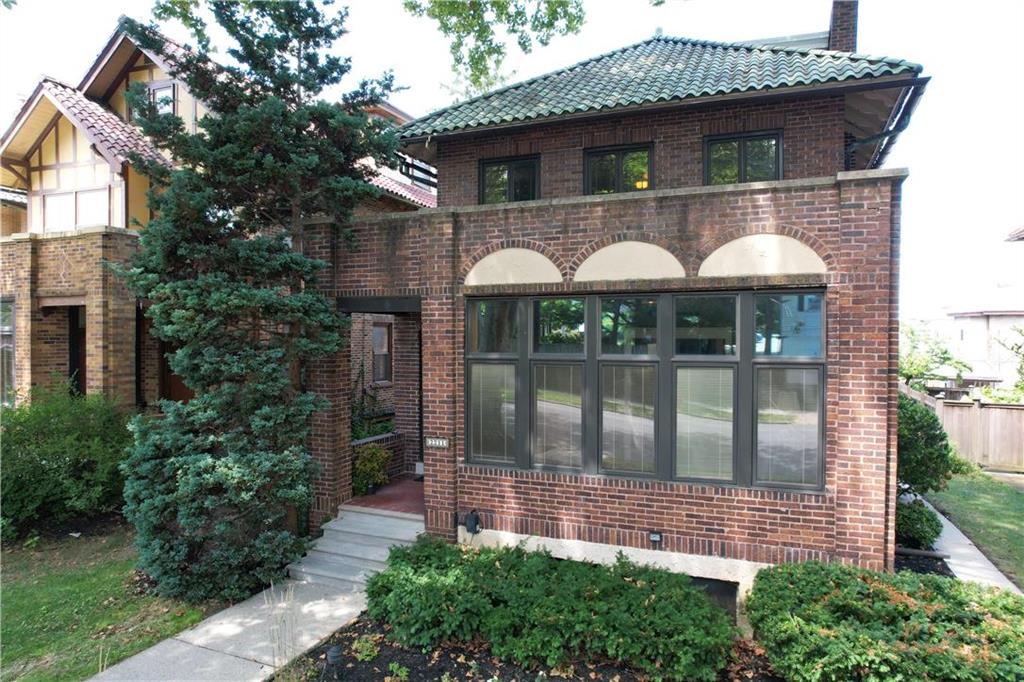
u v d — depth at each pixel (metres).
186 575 8.13
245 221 9.07
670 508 7.96
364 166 9.98
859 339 7.11
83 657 6.71
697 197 7.78
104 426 11.32
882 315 7.02
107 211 14.20
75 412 11.02
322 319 9.02
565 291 8.41
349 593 8.33
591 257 8.30
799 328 7.48
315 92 9.23
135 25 8.42
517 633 6.60
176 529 8.30
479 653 6.62
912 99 8.91
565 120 9.70
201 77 8.80
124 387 12.79
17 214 17.36
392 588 7.30
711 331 7.84
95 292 12.45
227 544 8.09
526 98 10.59
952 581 6.64
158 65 14.49
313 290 9.34
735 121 9.41
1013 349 20.92
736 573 7.68
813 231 7.31
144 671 6.44
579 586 6.91
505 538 8.81
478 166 10.93
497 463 8.95
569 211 8.41
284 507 8.62
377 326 19.02
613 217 8.19
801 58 9.54
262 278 8.77
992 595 6.32
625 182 10.05
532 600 6.70
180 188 8.11
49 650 6.87
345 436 10.52
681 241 7.85
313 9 8.95
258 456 8.17
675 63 10.71
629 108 9.18
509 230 8.75
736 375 7.70
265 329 8.92
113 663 6.61
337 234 9.88
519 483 8.73
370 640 6.92
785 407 7.52
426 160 12.16
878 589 6.22
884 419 7.04
